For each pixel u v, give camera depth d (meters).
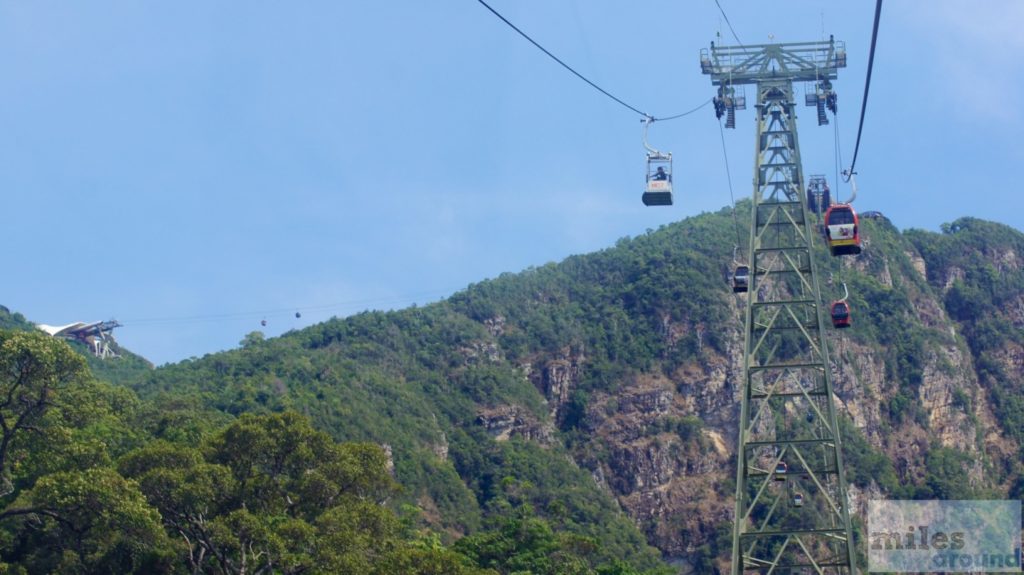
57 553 75.94
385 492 88.25
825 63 85.12
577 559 116.31
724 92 85.62
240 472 84.38
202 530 75.00
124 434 99.12
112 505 70.69
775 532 77.56
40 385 78.31
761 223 86.69
